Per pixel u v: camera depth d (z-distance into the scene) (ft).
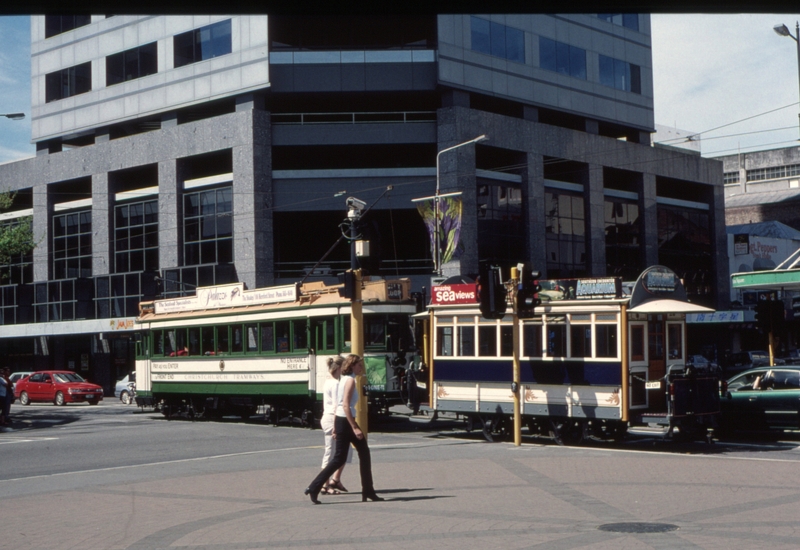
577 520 32.83
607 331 62.95
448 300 73.15
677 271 178.81
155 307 106.83
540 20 155.63
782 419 67.15
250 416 103.14
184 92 151.02
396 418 92.32
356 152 153.17
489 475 46.93
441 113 141.59
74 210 172.14
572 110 159.63
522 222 150.61
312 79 141.08
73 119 167.73
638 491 40.34
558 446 64.95
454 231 108.78
